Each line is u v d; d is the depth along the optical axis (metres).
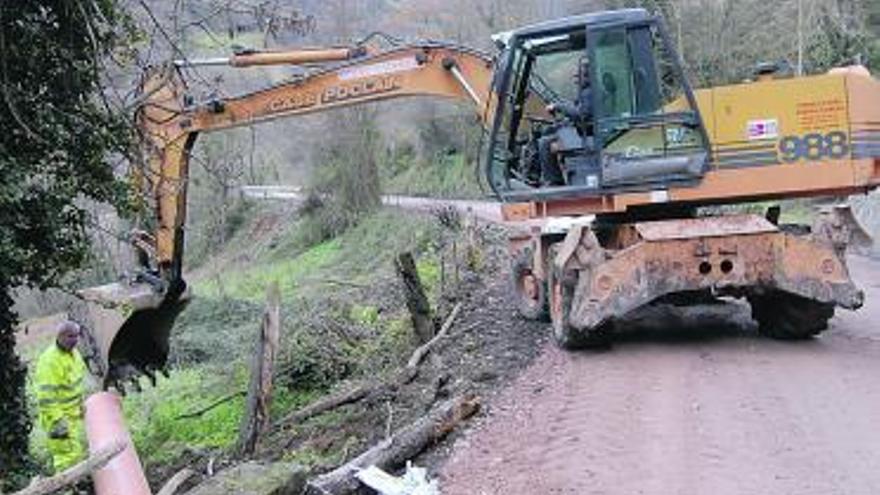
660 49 11.49
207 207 34.12
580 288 10.95
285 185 47.00
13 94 10.19
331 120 43.03
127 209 11.82
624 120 11.45
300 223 44.59
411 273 14.45
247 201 48.66
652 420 8.70
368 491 7.59
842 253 10.90
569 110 11.90
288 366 14.61
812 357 10.74
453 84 13.92
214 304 24.95
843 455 7.60
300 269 38.12
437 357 12.56
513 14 45.47
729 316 13.27
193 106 13.73
